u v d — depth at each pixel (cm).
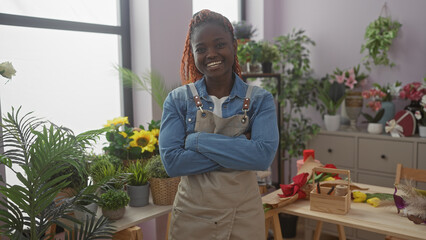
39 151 145
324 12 385
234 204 133
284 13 409
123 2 280
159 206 206
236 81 141
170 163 135
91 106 272
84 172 169
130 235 180
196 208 135
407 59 346
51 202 161
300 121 374
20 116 234
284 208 200
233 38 142
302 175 211
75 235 163
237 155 130
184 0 296
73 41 259
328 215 189
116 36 283
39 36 242
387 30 344
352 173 343
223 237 133
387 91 339
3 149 206
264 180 263
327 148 355
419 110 321
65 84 256
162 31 280
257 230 138
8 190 145
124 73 258
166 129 140
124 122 229
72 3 257
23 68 236
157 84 260
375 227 173
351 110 351
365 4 362
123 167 214
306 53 399
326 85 364
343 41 377
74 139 155
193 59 151
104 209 183
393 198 206
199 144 132
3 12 225
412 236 164
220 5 381
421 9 335
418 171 235
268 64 321
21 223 154
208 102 139
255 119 137
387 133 334
